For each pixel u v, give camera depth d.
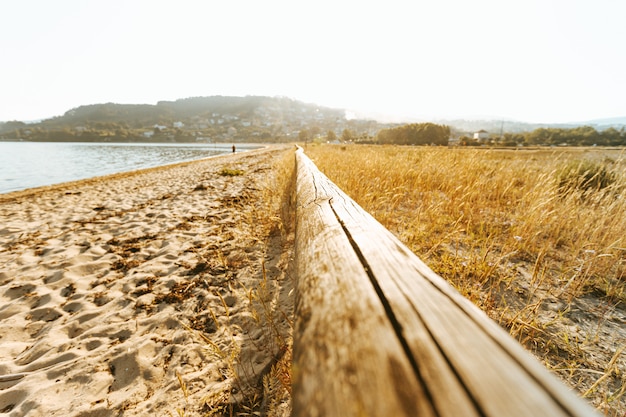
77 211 5.08
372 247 0.74
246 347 1.54
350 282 0.59
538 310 1.61
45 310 2.01
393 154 7.71
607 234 2.29
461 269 2.01
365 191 3.59
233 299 2.03
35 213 5.05
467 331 0.39
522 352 0.32
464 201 3.29
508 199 3.59
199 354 1.53
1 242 3.40
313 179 2.49
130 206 5.27
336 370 0.38
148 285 2.29
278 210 3.79
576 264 2.07
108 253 2.97
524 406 0.25
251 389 1.28
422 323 0.42
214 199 5.49
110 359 1.52
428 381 0.31
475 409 0.26
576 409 0.23
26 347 1.67
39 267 2.67
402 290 0.52
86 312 1.96
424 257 2.06
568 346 1.33
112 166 20.50
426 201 3.55
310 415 0.35
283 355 1.42
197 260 2.69
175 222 4.00
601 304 1.66
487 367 0.31
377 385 0.33
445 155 6.14
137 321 1.85
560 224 2.54
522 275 1.98
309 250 0.93
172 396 1.27
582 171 3.93
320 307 0.55
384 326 0.43
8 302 2.13
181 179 9.02
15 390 1.33
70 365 1.48
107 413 1.20
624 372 1.19
